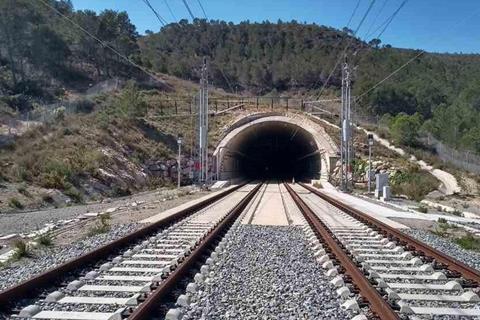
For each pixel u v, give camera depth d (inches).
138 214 751.7
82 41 3319.4
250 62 5290.4
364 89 3403.1
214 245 454.0
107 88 2723.9
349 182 1555.1
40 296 274.1
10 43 2746.1
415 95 3501.5
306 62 5093.5
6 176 976.3
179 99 2669.8
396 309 257.8
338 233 555.5
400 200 1197.1
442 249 490.9
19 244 422.9
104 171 1229.1
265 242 490.3
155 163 1567.4
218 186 1563.7
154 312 244.2
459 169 1747.0
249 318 241.1
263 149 2714.1
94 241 488.4
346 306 259.1
